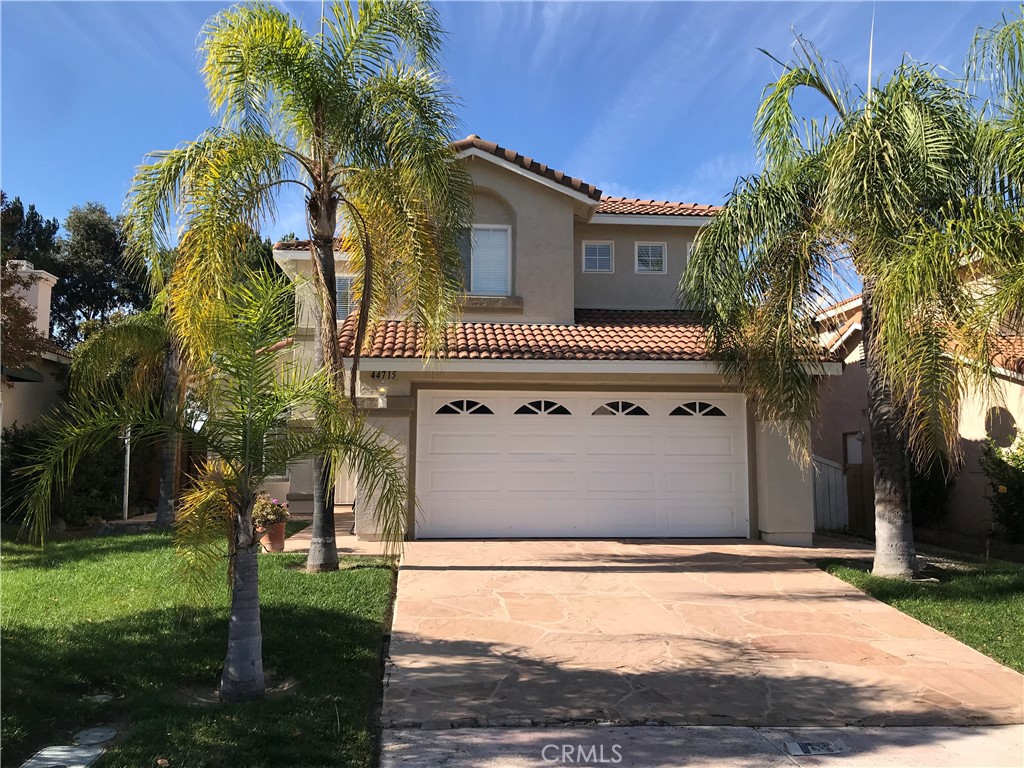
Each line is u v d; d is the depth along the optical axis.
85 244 33.97
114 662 6.36
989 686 6.55
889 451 10.71
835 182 9.34
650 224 17.14
